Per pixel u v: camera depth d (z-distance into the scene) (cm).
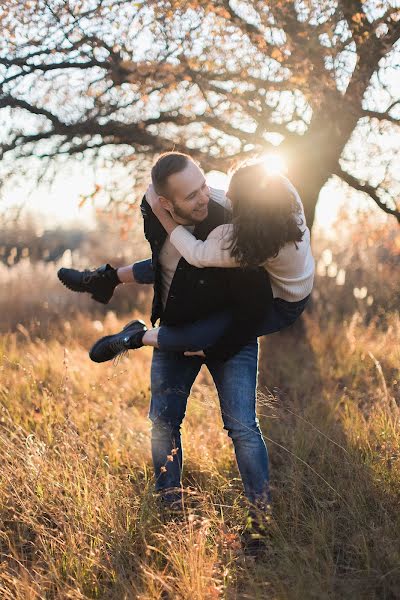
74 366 581
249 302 279
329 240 946
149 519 307
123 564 287
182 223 288
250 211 260
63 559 289
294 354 664
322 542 291
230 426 308
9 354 629
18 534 314
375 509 322
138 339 308
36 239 938
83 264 996
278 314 298
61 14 509
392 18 521
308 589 256
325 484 342
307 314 788
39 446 371
